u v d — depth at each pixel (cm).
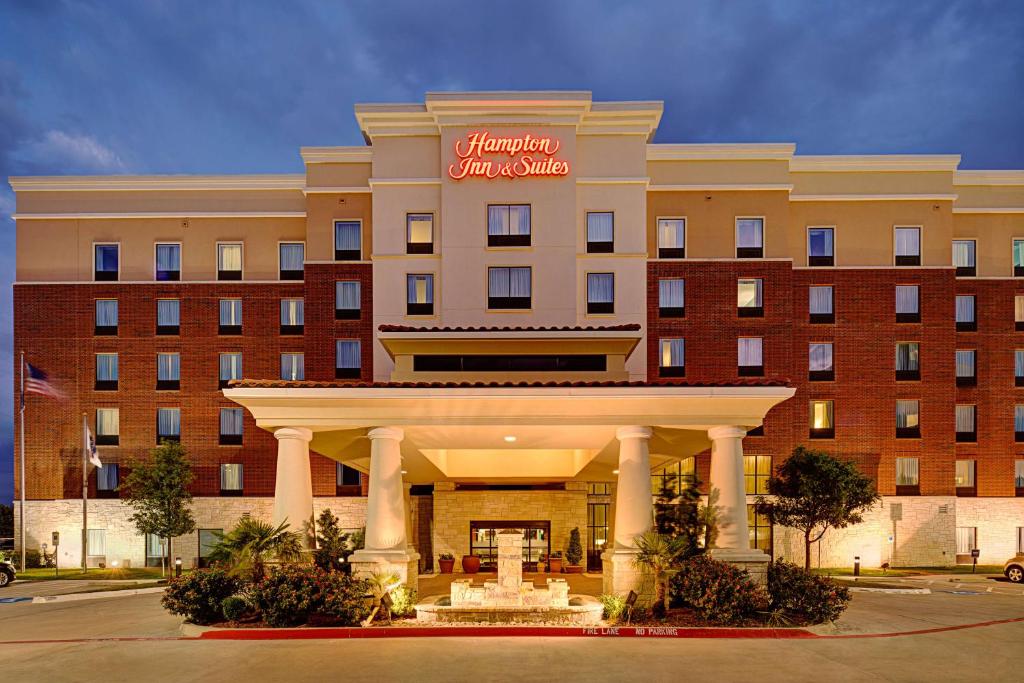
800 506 3044
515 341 2564
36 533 3703
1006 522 3750
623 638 1574
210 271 3844
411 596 1814
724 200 3650
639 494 1784
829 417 3669
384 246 3431
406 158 3456
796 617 1722
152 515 3369
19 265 3828
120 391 3784
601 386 1748
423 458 2391
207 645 1528
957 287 3881
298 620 1669
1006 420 3816
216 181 3853
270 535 1775
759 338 3619
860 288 3706
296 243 3859
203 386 3778
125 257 3844
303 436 1855
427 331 2558
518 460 2931
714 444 1834
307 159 3684
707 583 1672
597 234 3434
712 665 1346
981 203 3888
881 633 1658
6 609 2283
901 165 3731
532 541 3334
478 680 1245
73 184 3844
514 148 3388
